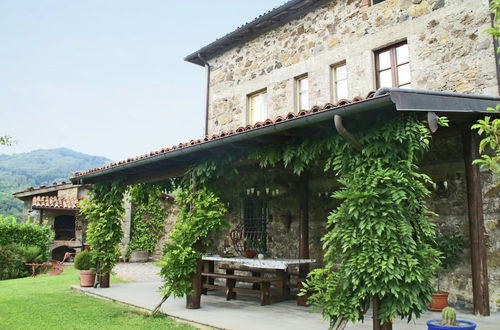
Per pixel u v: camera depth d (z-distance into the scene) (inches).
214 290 325.7
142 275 459.2
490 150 231.1
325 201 313.7
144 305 254.5
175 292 238.8
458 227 242.8
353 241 153.6
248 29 402.9
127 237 681.6
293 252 331.9
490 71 249.9
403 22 297.4
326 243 164.1
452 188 247.4
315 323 201.8
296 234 331.9
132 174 332.5
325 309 160.9
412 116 156.7
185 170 273.0
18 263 495.5
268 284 259.8
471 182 223.1
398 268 145.8
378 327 153.3
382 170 156.3
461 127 223.8
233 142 208.1
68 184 719.7
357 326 193.9
